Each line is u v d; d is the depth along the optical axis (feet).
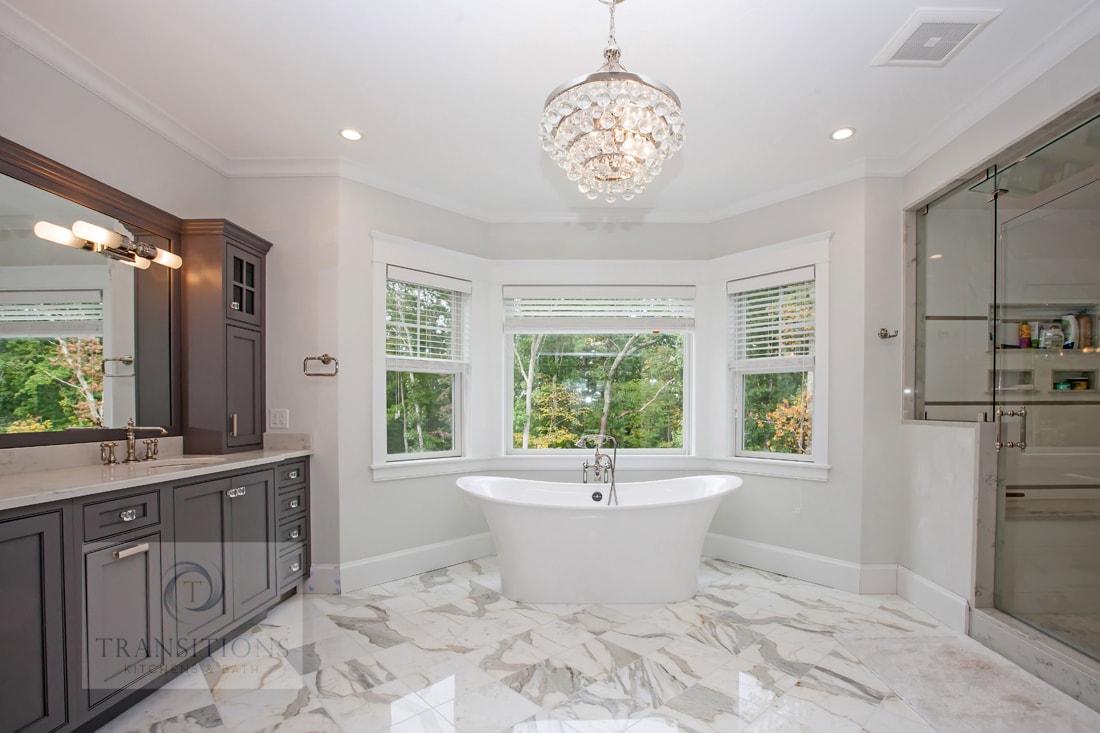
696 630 8.16
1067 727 5.74
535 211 12.37
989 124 7.78
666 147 5.66
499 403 12.34
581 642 7.76
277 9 5.93
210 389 8.66
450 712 6.03
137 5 5.85
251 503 8.04
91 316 7.23
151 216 8.14
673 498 11.02
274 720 5.86
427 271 11.21
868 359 9.82
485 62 6.95
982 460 7.89
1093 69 6.14
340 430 9.77
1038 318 8.13
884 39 6.43
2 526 4.64
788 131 8.74
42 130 6.62
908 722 5.84
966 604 8.00
